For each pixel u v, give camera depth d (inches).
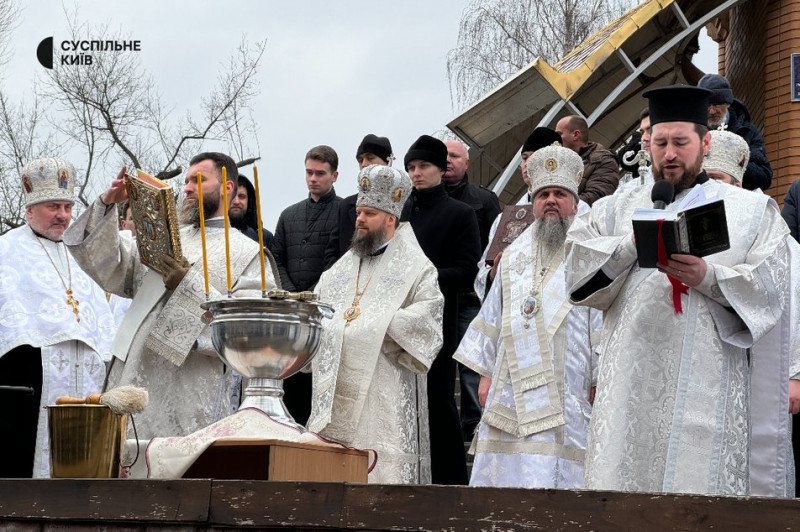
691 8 721.6
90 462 233.6
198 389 333.4
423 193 409.4
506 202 719.7
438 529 197.2
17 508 222.1
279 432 230.2
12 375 381.7
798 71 761.6
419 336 351.6
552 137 409.4
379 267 363.6
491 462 340.8
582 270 261.9
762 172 399.2
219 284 337.1
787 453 261.3
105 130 902.4
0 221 855.7
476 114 674.2
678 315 254.7
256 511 207.6
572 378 338.3
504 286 353.7
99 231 329.4
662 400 253.4
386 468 346.0
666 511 186.2
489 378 352.2
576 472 333.4
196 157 352.8
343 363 351.9
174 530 212.4
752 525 181.8
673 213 240.7
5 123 904.3
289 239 447.8
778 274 255.0
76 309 389.7
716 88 378.6
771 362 261.4
